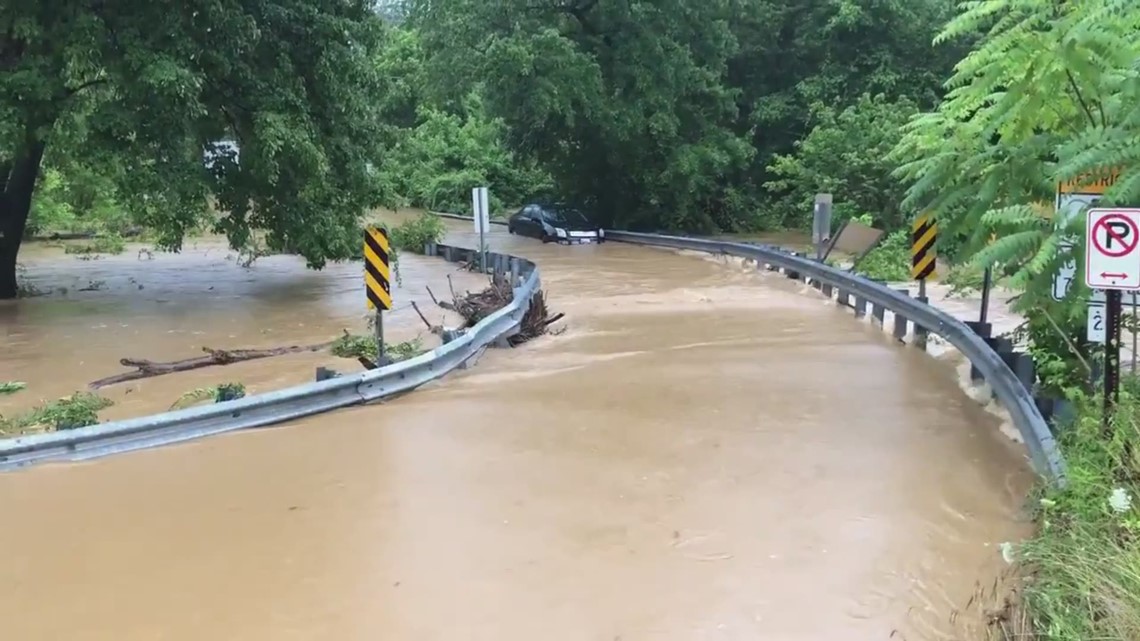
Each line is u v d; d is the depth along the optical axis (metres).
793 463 7.57
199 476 7.52
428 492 7.04
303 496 7.01
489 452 8.02
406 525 6.39
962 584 5.43
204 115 16.52
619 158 34.38
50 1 15.36
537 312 14.56
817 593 5.34
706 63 34.00
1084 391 8.09
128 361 11.69
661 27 32.59
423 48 33.50
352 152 18.59
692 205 35.00
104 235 32.28
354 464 7.77
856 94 33.94
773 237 33.66
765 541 6.05
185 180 16.39
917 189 8.36
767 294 18.55
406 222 32.03
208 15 15.70
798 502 6.71
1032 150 7.61
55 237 33.72
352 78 18.16
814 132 30.50
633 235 31.44
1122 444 5.95
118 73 15.33
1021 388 8.38
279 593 5.43
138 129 16.03
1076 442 6.69
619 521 6.40
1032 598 4.80
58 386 11.20
